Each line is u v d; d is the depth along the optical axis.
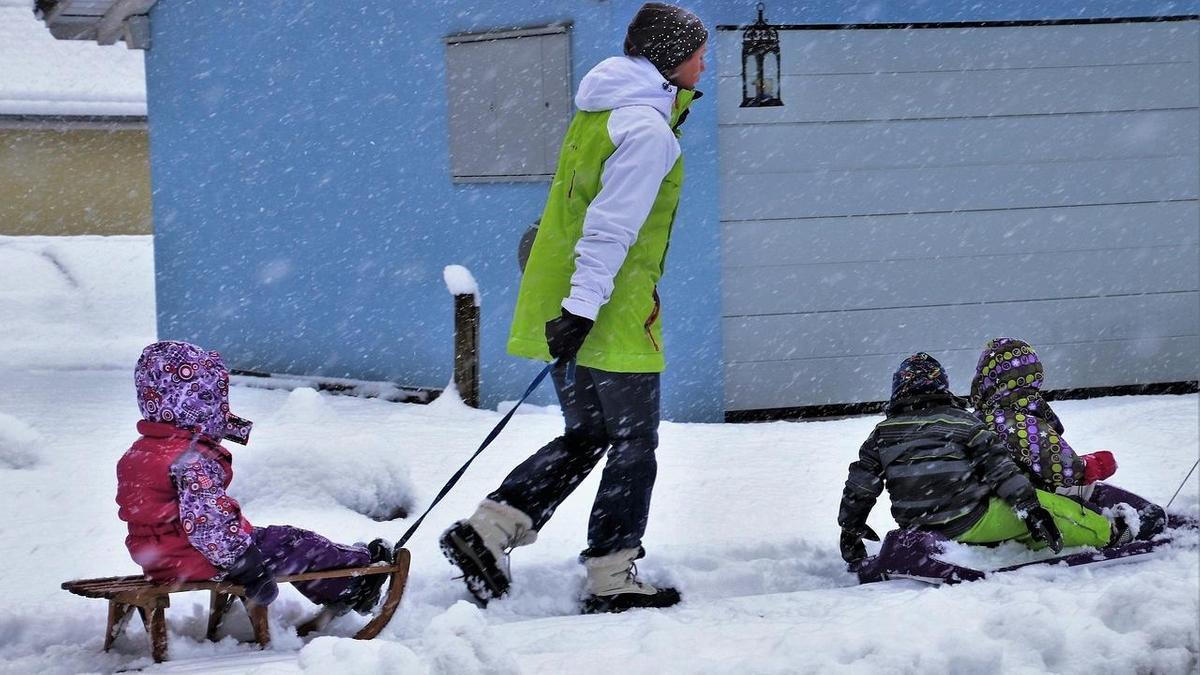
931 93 15.60
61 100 46.91
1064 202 15.98
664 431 13.92
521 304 8.27
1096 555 8.34
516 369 16.50
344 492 10.54
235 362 20.11
